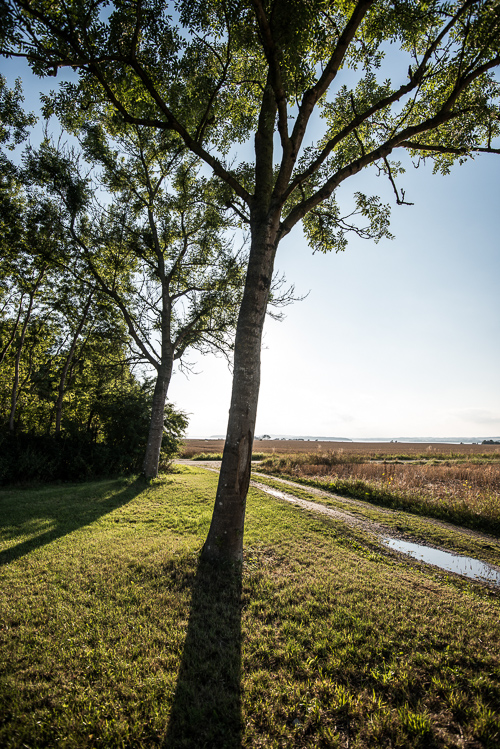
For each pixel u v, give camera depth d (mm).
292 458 27719
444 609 4688
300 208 7031
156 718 2752
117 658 3451
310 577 5590
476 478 17281
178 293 18547
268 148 7129
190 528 8477
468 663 3502
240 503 6035
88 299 18922
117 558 6156
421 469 21609
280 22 5613
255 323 6406
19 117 13906
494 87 8250
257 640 3854
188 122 8672
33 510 9906
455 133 9023
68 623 4055
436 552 7754
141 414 20594
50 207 15836
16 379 17781
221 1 6070
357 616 4363
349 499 13750
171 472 21172
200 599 4719
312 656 3605
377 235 9898
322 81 6574
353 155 9828
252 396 6270
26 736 2602
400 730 2693
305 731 2719
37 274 18234
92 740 2594
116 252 17578
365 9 6004
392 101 6988
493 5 6355
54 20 6246
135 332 17078
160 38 6723
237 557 5918
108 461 18750
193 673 3273
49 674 3254
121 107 6719
